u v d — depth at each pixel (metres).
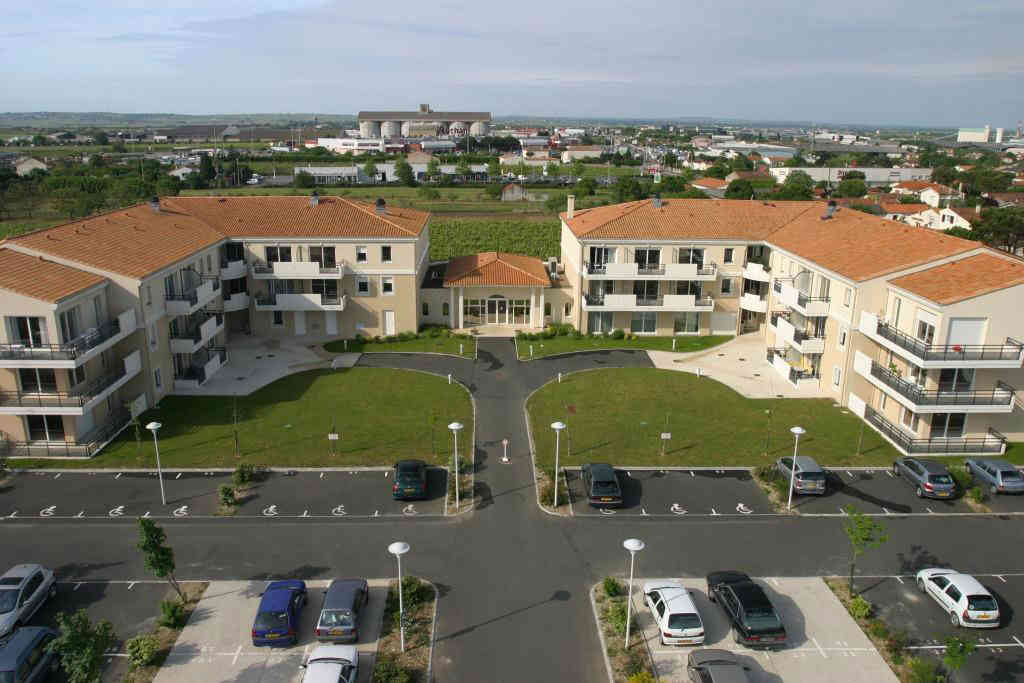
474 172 195.62
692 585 28.83
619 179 163.62
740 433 42.91
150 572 29.30
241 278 58.97
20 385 38.69
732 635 26.11
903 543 31.95
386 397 47.97
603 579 29.17
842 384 46.78
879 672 24.47
